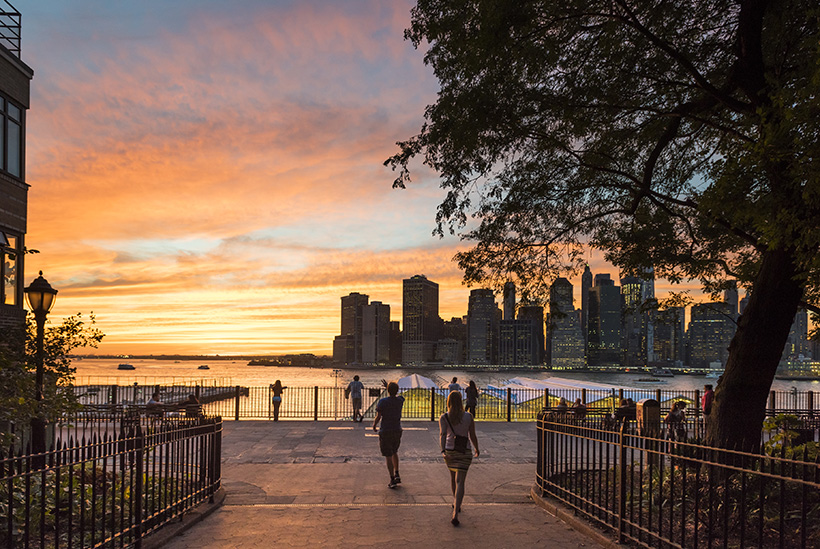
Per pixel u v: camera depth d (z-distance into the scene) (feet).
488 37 28.22
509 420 73.26
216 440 28.99
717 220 28.40
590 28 30.76
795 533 17.95
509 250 39.58
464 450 24.03
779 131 20.04
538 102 33.09
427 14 31.55
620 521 19.76
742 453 14.44
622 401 60.44
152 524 20.18
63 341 36.91
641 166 39.81
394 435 33.22
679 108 31.04
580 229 39.14
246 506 27.30
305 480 35.65
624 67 33.42
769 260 27.48
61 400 32.58
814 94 19.33
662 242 38.06
